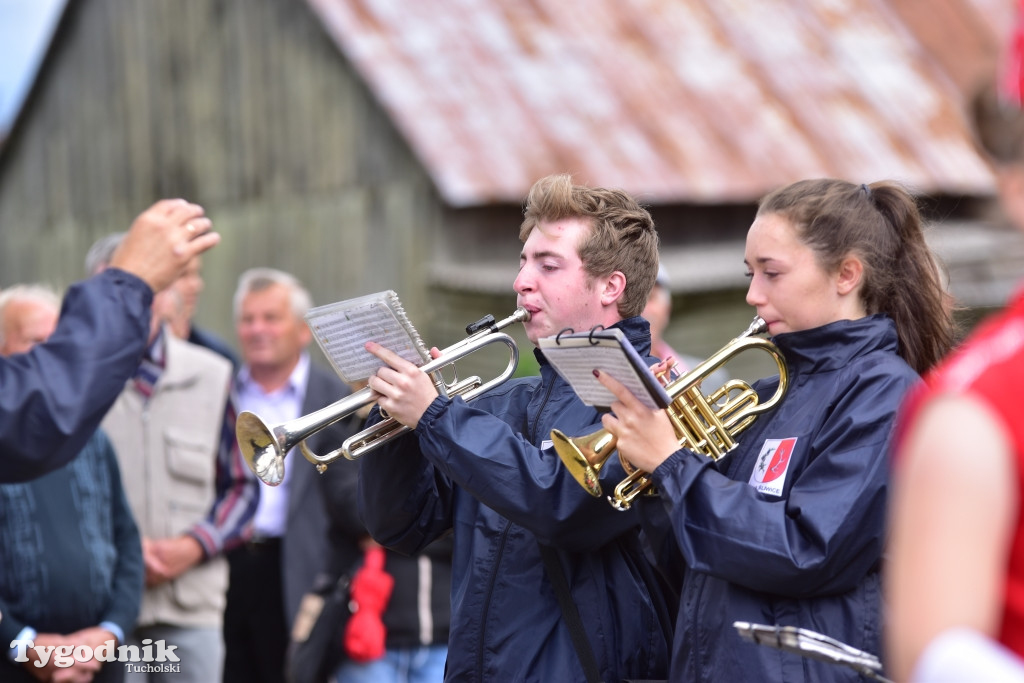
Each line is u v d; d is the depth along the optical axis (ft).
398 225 106.11
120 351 27.91
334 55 110.83
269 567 56.75
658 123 110.32
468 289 98.78
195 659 51.06
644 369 25.58
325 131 112.27
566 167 101.19
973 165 120.57
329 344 30.01
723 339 106.11
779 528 25.34
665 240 108.78
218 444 52.39
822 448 26.40
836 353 27.43
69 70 145.38
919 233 29.17
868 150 117.29
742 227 113.19
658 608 31.27
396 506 32.63
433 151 98.89
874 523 25.29
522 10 118.11
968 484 13.82
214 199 126.00
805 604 25.85
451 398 30.25
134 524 47.34
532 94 108.06
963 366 14.70
